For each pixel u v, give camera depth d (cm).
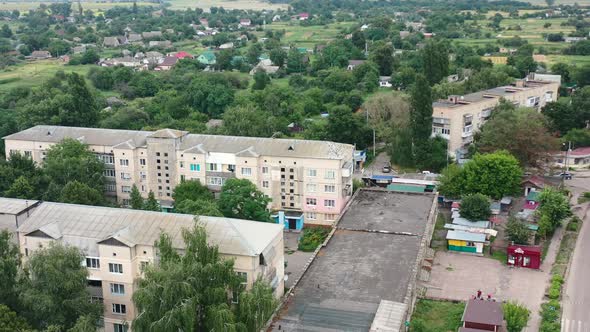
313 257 11500
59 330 8269
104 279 10094
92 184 15238
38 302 8544
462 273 12606
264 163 15012
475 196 14438
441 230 14700
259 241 10294
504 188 15512
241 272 9781
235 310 8681
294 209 15200
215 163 15250
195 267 8450
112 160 16075
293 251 13825
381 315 9275
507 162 15600
